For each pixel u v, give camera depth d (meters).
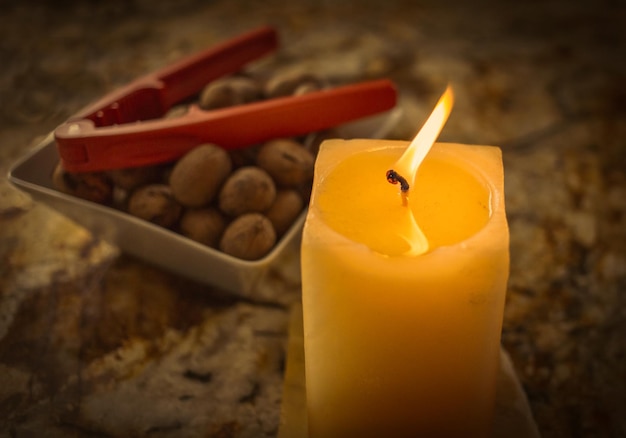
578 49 0.74
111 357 0.52
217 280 0.53
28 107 0.67
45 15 0.79
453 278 0.39
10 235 0.58
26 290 0.55
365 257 0.39
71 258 0.57
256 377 0.51
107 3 0.81
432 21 0.78
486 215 0.41
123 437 0.48
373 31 0.77
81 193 0.53
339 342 0.41
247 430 0.48
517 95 0.69
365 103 0.55
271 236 0.51
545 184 0.61
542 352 0.52
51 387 0.50
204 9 0.80
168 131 0.52
